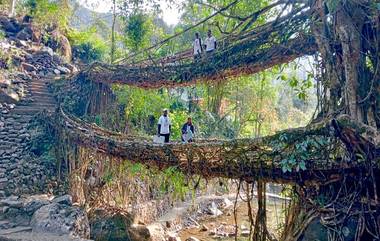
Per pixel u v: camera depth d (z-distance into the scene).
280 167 4.76
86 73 15.10
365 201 4.16
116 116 15.62
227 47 7.32
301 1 5.48
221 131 17.45
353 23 4.60
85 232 9.49
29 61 17.61
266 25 6.35
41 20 20.53
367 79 4.60
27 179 11.62
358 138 3.78
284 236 5.33
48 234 8.35
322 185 4.56
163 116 9.36
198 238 14.09
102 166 11.23
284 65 6.93
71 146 11.69
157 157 7.00
